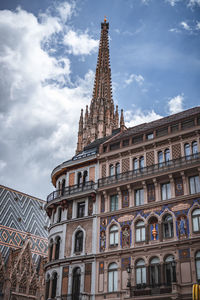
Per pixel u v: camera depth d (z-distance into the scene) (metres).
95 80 147.88
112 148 48.47
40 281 77.12
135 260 39.34
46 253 88.88
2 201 92.06
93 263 41.78
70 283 42.38
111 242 42.22
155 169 42.28
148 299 35.34
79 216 46.53
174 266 36.78
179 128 43.22
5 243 83.38
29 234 82.44
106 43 161.75
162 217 39.72
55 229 47.84
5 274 73.81
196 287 30.67
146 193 42.09
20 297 73.50
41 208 101.00
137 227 41.12
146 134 46.31
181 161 41.16
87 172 48.78
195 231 37.06
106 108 134.75
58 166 52.31
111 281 40.06
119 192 44.03
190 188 39.59
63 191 50.22
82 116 135.25
